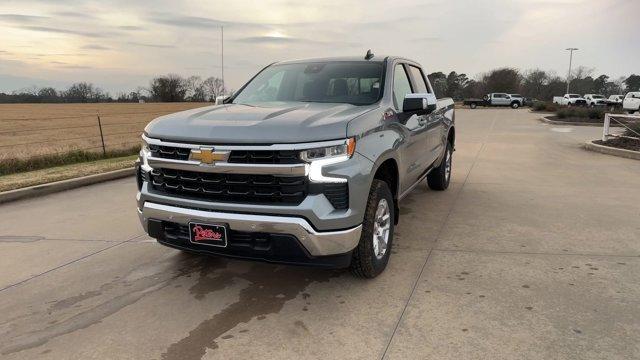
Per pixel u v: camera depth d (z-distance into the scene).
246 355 2.97
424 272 4.19
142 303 3.71
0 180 8.45
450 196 7.07
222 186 3.45
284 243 3.33
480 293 3.75
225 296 3.81
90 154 12.27
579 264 4.32
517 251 4.68
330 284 3.99
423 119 5.31
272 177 3.33
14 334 3.29
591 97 55.38
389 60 5.00
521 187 7.73
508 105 55.53
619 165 10.00
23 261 4.66
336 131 3.39
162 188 3.78
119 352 3.04
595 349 2.96
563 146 13.69
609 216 5.90
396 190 4.42
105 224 5.92
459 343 3.04
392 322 3.33
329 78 4.83
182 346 3.09
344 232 3.40
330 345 3.06
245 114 3.79
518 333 3.15
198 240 3.55
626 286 3.85
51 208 6.81
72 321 3.45
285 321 3.39
